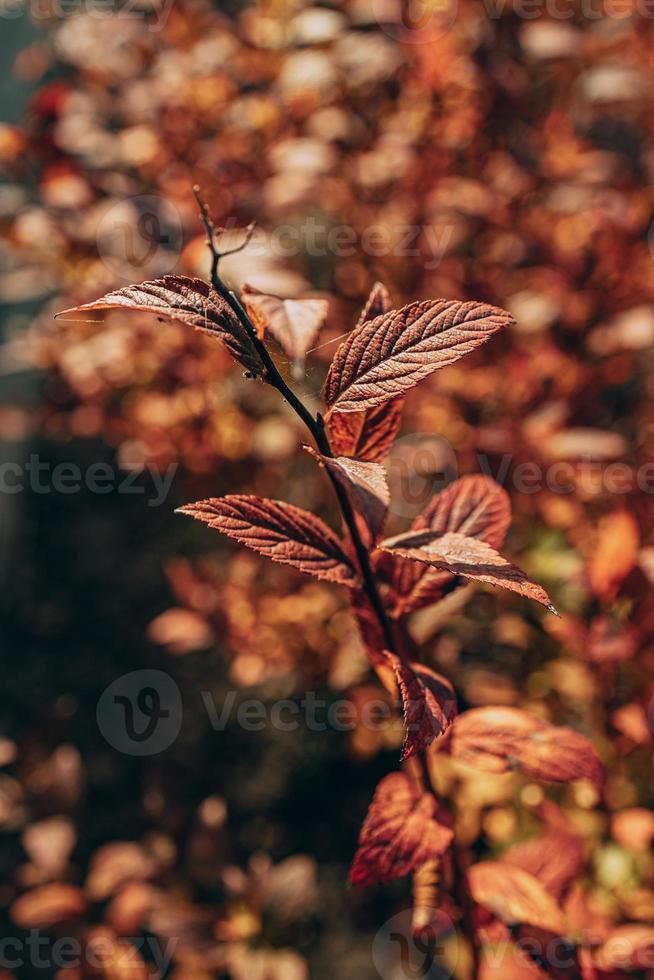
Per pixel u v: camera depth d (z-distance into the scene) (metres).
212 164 0.77
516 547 0.76
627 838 0.56
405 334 0.38
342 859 0.87
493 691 0.71
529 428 0.67
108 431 0.88
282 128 0.79
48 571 1.13
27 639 1.07
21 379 1.12
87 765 0.94
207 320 0.38
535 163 0.77
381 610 0.42
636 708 0.55
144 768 0.94
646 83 0.79
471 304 0.38
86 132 0.77
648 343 0.67
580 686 0.67
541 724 0.45
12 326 1.16
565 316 0.73
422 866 0.46
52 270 0.82
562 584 0.72
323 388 0.39
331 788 0.91
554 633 0.61
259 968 0.62
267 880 0.65
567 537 0.74
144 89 0.82
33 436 1.21
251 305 0.39
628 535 0.53
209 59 0.84
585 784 0.58
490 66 0.73
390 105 0.79
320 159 0.71
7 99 1.31
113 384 0.83
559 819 0.55
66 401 0.97
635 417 0.90
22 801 0.76
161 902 0.65
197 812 0.90
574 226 0.80
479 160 0.79
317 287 0.83
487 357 0.77
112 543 1.14
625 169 0.79
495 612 0.77
